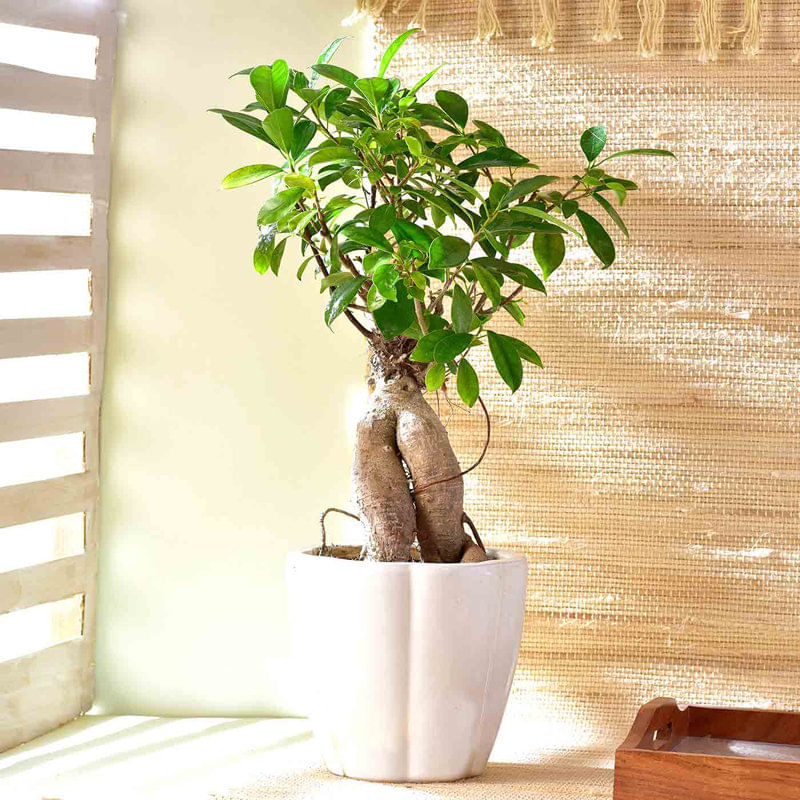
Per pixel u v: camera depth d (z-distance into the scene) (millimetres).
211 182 1481
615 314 1411
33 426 1359
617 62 1406
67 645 1440
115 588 1495
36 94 1353
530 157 1424
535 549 1431
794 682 1377
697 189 1396
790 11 1373
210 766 1245
